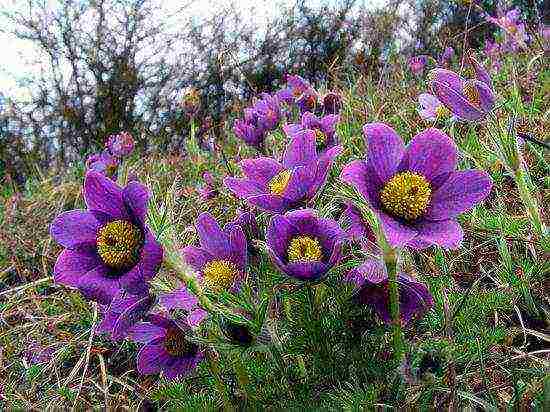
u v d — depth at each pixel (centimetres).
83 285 28
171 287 30
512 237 44
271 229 29
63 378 48
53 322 54
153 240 27
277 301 33
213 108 214
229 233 32
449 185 28
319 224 29
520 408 29
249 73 244
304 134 32
